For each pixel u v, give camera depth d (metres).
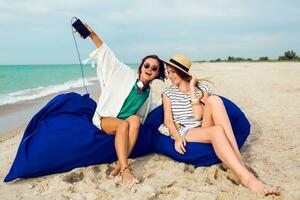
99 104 4.41
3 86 20.64
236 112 4.57
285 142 5.27
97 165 4.30
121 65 4.46
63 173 4.14
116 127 4.12
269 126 6.28
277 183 3.69
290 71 21.94
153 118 4.75
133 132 4.07
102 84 4.46
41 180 4.00
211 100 4.07
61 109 4.54
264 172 4.00
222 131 3.79
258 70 24.97
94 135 4.18
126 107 4.42
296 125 6.31
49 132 4.12
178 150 4.20
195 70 27.91
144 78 4.45
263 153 4.72
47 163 4.03
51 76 36.44
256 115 7.26
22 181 3.99
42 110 4.46
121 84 4.42
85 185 3.69
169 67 4.45
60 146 4.05
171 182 3.72
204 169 4.06
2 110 10.12
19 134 6.80
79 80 27.30
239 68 29.77
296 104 8.51
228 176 3.94
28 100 12.66
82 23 4.30
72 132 4.14
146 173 4.02
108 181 3.79
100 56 4.38
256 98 9.68
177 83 4.51
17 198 3.51
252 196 3.32
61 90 17.16
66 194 3.54
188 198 3.34
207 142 4.08
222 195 3.37
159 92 11.77
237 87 12.66
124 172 3.78
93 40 4.37
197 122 4.35
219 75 20.19
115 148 4.01
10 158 4.92
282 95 10.13
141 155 4.66
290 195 3.36
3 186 3.86
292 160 4.44
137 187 3.57
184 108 4.45
